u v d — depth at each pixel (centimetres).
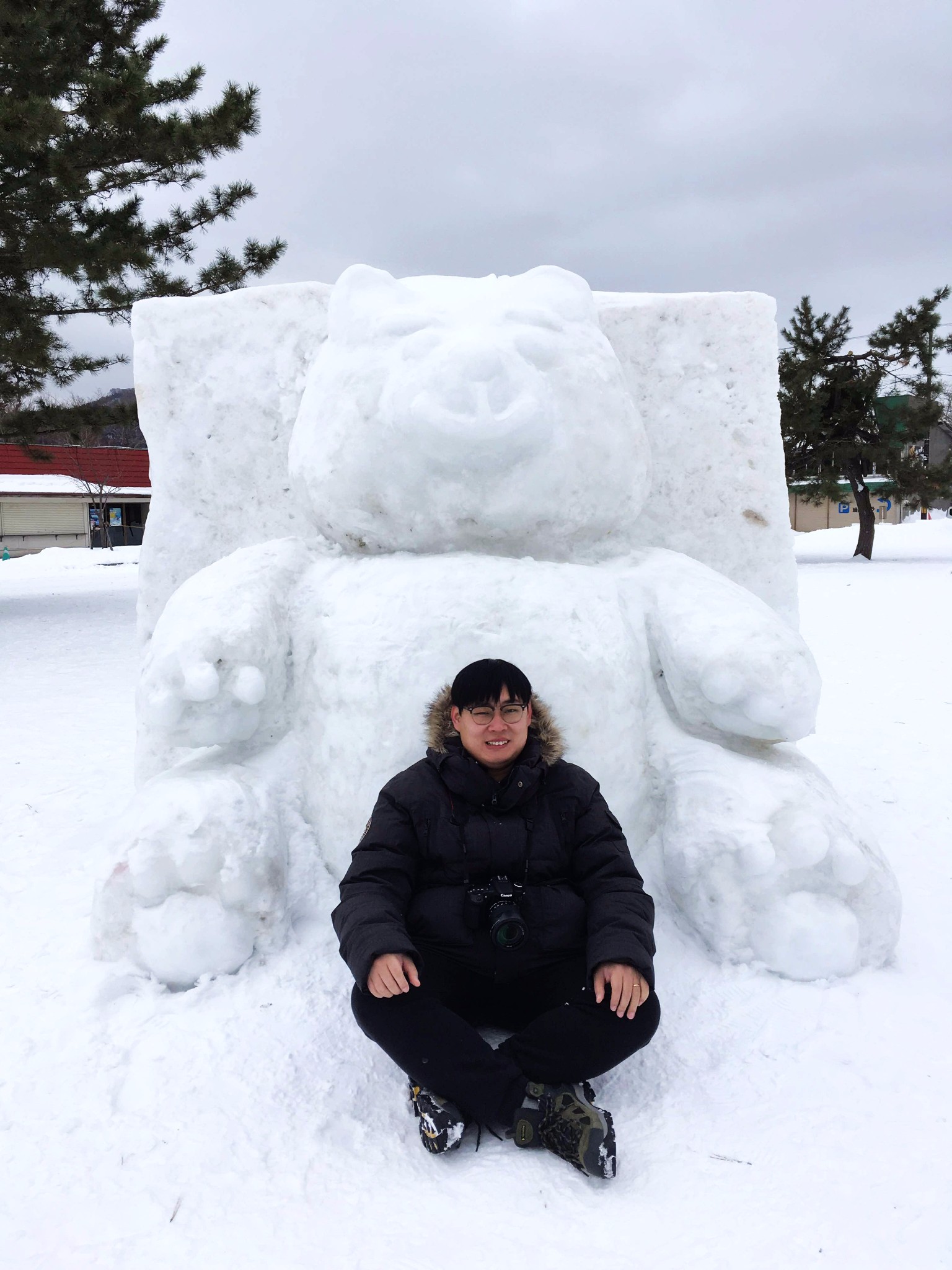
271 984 221
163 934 220
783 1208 154
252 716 251
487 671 200
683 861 233
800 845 222
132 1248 148
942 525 3297
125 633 998
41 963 238
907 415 2006
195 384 325
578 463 256
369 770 238
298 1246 148
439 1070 173
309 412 272
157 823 227
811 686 236
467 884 197
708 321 321
